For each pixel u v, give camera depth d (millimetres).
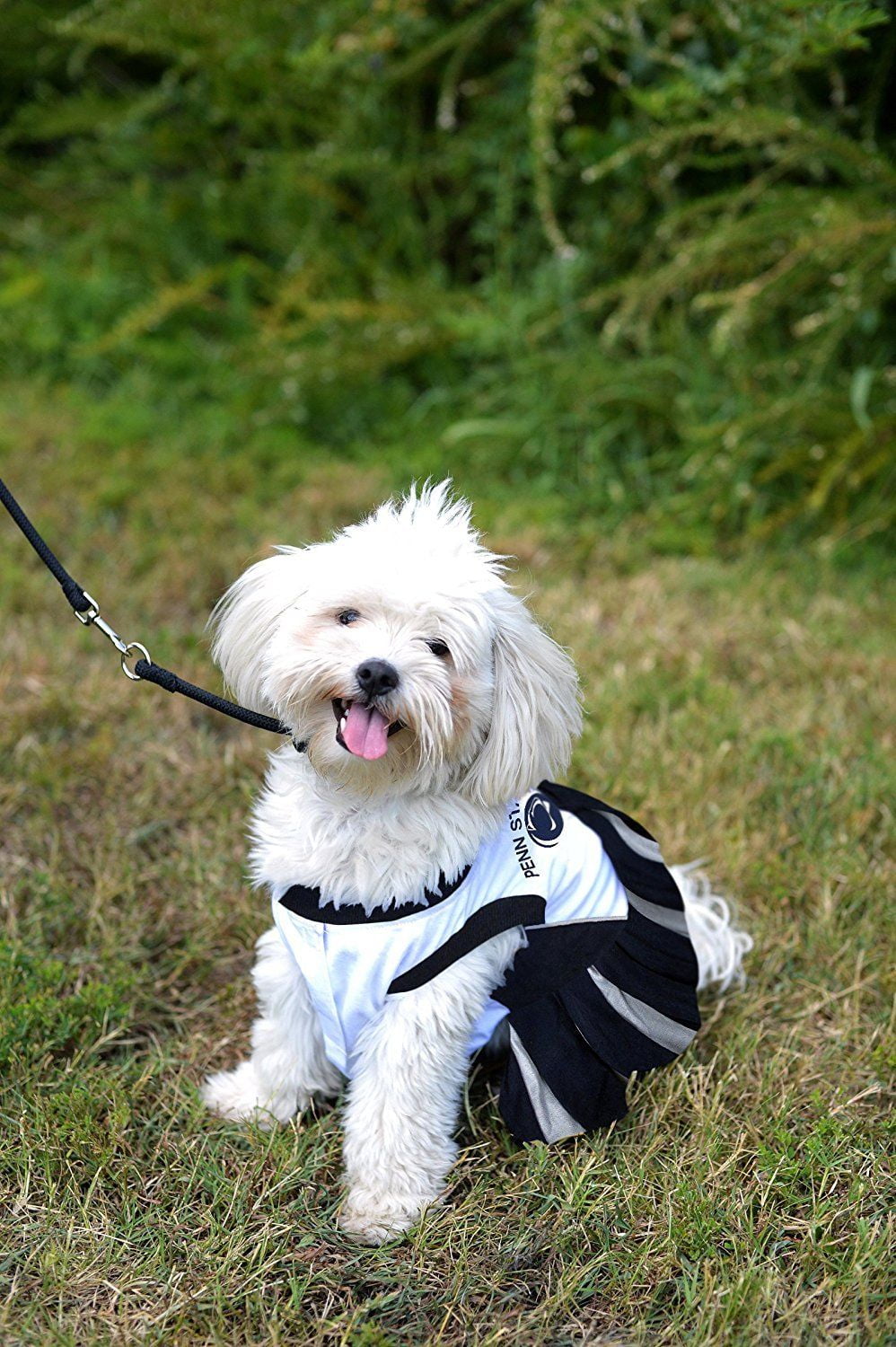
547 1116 1274
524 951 1296
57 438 2355
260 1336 1184
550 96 2072
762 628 1865
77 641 1784
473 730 1247
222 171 2850
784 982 1418
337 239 2727
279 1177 1263
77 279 2754
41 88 2979
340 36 2461
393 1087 1258
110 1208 1244
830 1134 1288
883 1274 1215
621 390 2293
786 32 1797
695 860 1509
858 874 1489
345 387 2574
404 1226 1248
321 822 1263
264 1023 1325
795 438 2184
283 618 1271
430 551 1256
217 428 2459
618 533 2189
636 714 1718
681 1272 1220
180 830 1549
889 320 2242
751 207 2303
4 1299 1192
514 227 2658
